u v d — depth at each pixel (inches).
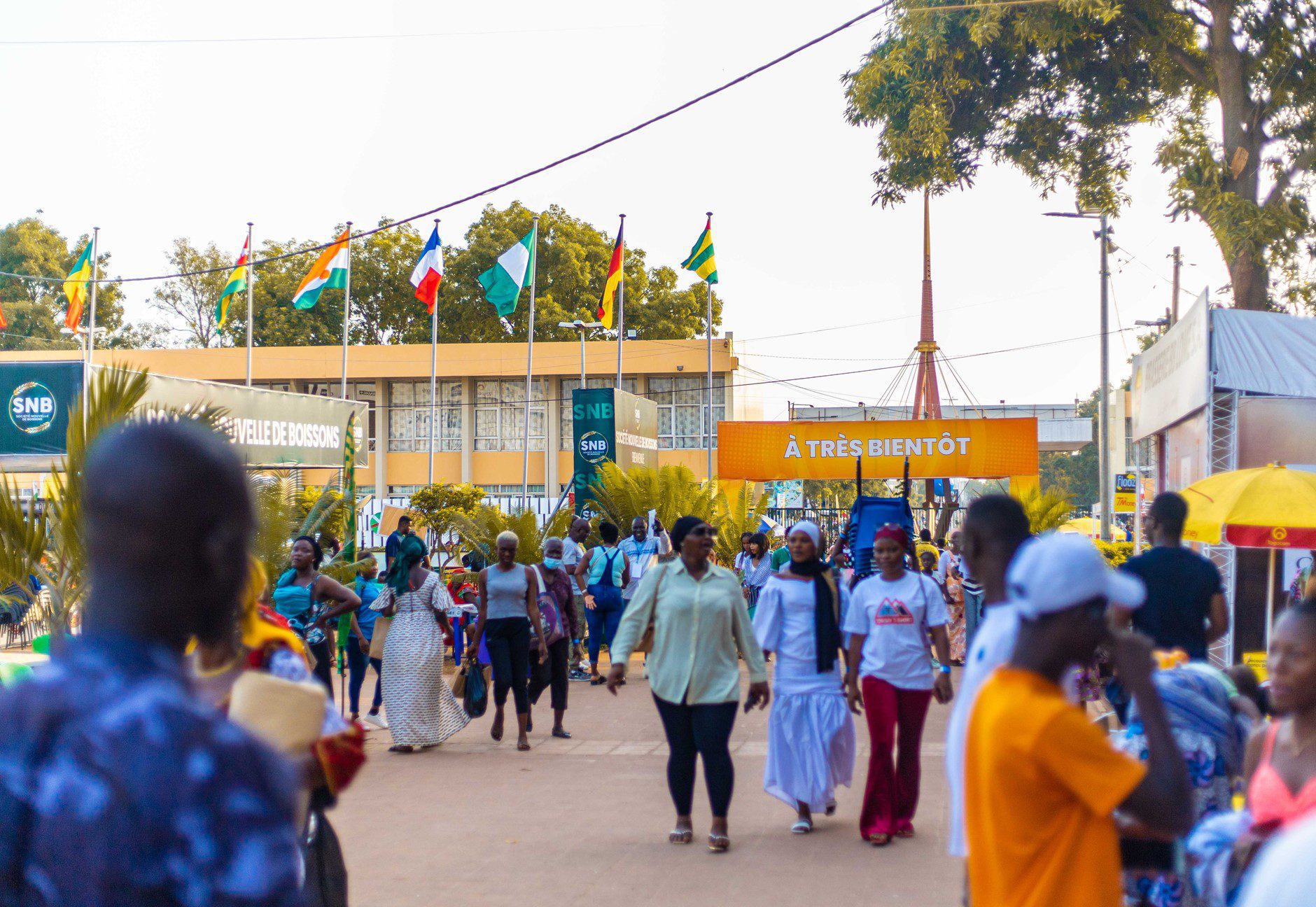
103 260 2361.0
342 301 2082.9
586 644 667.4
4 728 50.9
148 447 55.8
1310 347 462.0
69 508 279.7
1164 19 776.3
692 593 265.1
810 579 281.3
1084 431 1592.0
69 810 48.4
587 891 228.1
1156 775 100.1
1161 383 582.6
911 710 266.2
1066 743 97.3
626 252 2064.5
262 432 536.4
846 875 237.3
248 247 1212.5
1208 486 387.5
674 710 265.1
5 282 2325.3
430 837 271.9
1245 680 200.4
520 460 1865.2
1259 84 770.2
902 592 269.6
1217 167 745.0
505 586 396.8
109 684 51.8
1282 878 54.9
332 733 118.1
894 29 795.4
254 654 120.3
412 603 394.9
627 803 308.5
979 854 102.5
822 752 273.4
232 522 57.5
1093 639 101.4
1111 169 869.2
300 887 54.0
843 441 932.0
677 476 874.1
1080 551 100.9
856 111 828.6
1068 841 97.9
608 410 888.9
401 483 1883.6
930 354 1278.3
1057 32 756.0
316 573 382.0
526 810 299.9
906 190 866.8
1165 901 146.1
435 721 393.4
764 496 944.3
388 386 1888.5
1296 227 732.7
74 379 444.8
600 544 789.2
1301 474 370.9
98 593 54.9
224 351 1856.5
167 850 48.2
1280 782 126.7
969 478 935.7
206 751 50.2
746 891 226.8
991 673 111.3
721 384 1784.0
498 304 1139.9
